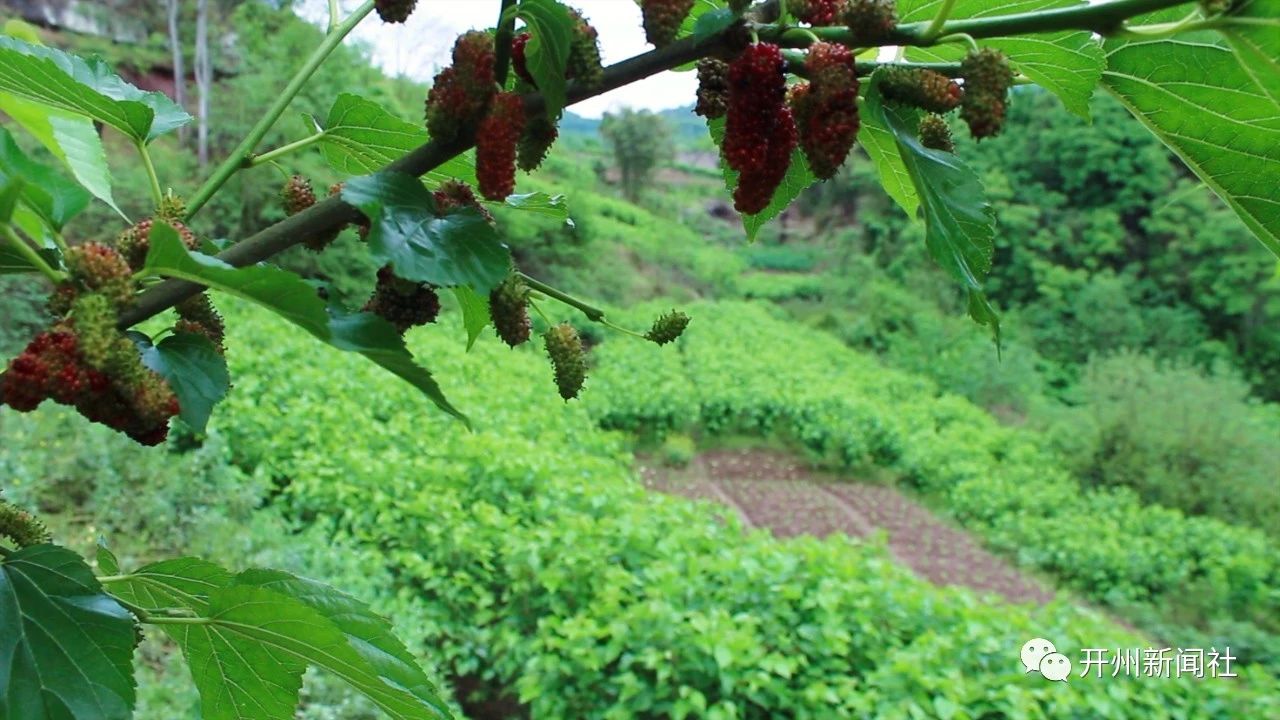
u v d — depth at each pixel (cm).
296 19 2058
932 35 80
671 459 1507
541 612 650
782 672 527
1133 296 2611
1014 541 1220
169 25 2064
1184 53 92
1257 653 830
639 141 3712
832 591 603
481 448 887
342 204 83
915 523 1323
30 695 70
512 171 80
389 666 97
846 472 1548
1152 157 2695
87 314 71
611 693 557
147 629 505
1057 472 1542
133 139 98
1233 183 98
